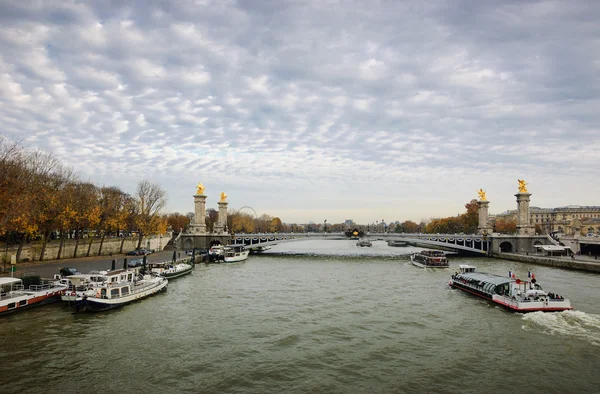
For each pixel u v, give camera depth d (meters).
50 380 32.44
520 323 49.41
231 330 46.09
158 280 70.25
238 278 86.44
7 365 35.31
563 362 36.69
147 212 128.62
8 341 41.47
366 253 162.75
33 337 42.81
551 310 54.81
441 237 149.88
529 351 39.44
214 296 65.38
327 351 39.31
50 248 93.56
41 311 52.69
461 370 34.88
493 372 34.44
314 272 97.75
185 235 150.62
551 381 32.69
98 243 112.00
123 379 32.78
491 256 146.75
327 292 69.12
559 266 106.62
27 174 76.38
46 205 83.62
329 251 178.50
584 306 58.06
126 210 120.25
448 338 43.50
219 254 128.00
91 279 60.16
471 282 68.62
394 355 38.34
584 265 98.62
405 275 92.50
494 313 54.38
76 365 35.50
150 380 32.66
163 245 156.62
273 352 39.06
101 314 52.53
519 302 54.38
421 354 38.62
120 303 56.66
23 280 56.34
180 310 55.47
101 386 31.50
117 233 140.00
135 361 36.56
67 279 60.28
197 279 84.69
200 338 43.16
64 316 50.75
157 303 59.84
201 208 154.75
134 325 47.84
